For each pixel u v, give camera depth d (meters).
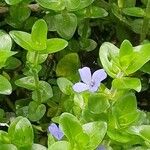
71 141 0.11
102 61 0.13
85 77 0.12
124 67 0.12
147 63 0.15
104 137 0.12
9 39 0.13
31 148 0.12
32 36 0.13
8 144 0.11
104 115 0.12
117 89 0.13
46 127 0.15
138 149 0.12
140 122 0.13
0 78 0.13
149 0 0.15
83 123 0.13
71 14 0.15
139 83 0.12
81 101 0.13
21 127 0.12
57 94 0.15
